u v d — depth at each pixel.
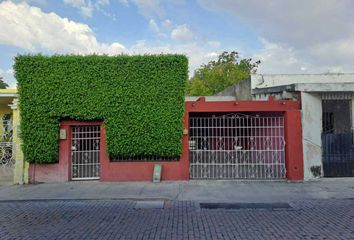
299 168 12.34
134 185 11.73
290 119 12.51
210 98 21.92
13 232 6.65
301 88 12.30
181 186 11.45
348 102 13.03
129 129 12.22
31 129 12.23
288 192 10.42
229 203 9.15
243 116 12.87
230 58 43.22
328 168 12.55
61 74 12.22
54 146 12.32
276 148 12.77
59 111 12.20
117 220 7.48
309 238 6.00
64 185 11.91
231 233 6.36
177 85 12.29
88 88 12.23
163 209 8.58
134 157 12.59
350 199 9.49
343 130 12.89
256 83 18.14
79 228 6.84
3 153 14.10
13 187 11.78
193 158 12.84
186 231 6.53
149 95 12.23
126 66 12.29
